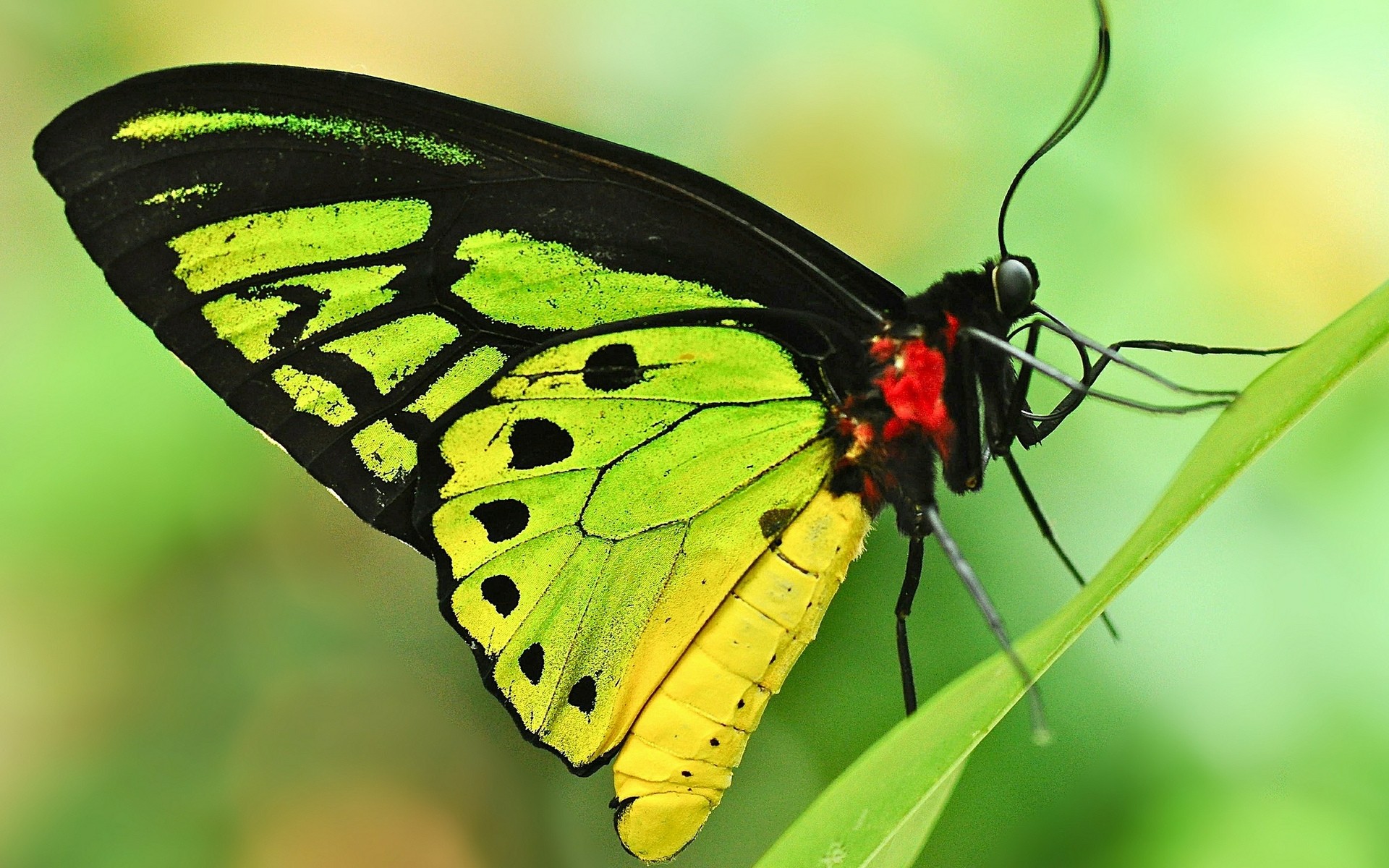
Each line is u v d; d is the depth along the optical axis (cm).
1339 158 47
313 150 43
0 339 48
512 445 44
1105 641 47
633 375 44
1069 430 47
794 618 44
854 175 48
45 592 48
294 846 49
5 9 49
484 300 44
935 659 47
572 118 49
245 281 43
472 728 50
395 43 49
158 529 48
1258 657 46
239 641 49
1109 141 48
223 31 49
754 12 49
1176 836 46
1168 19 48
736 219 44
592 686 44
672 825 44
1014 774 46
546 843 50
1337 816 46
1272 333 47
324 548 49
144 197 43
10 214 49
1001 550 47
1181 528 40
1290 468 47
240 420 48
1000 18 48
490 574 44
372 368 44
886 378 44
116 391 48
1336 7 48
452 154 43
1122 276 47
